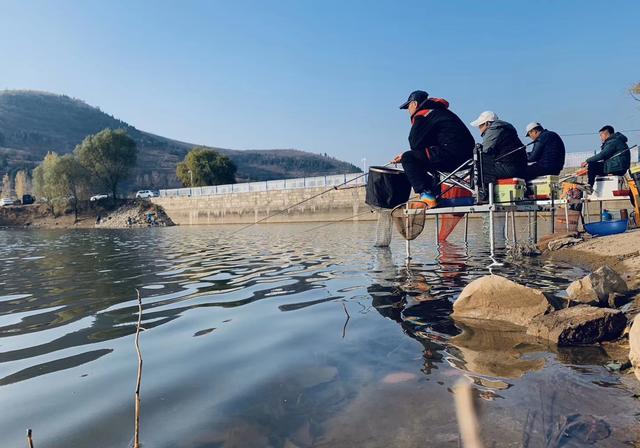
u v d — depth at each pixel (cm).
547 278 488
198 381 236
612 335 276
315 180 4422
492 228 694
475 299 346
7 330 379
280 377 233
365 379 224
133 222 5622
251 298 472
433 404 191
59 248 1568
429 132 702
